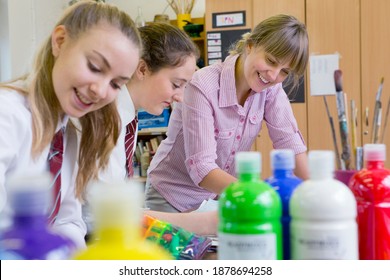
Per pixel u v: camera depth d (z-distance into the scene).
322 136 3.30
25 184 0.44
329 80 2.84
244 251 0.53
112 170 1.26
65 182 1.11
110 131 1.17
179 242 0.91
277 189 0.59
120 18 0.94
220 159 1.65
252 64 1.44
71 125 1.11
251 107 1.62
